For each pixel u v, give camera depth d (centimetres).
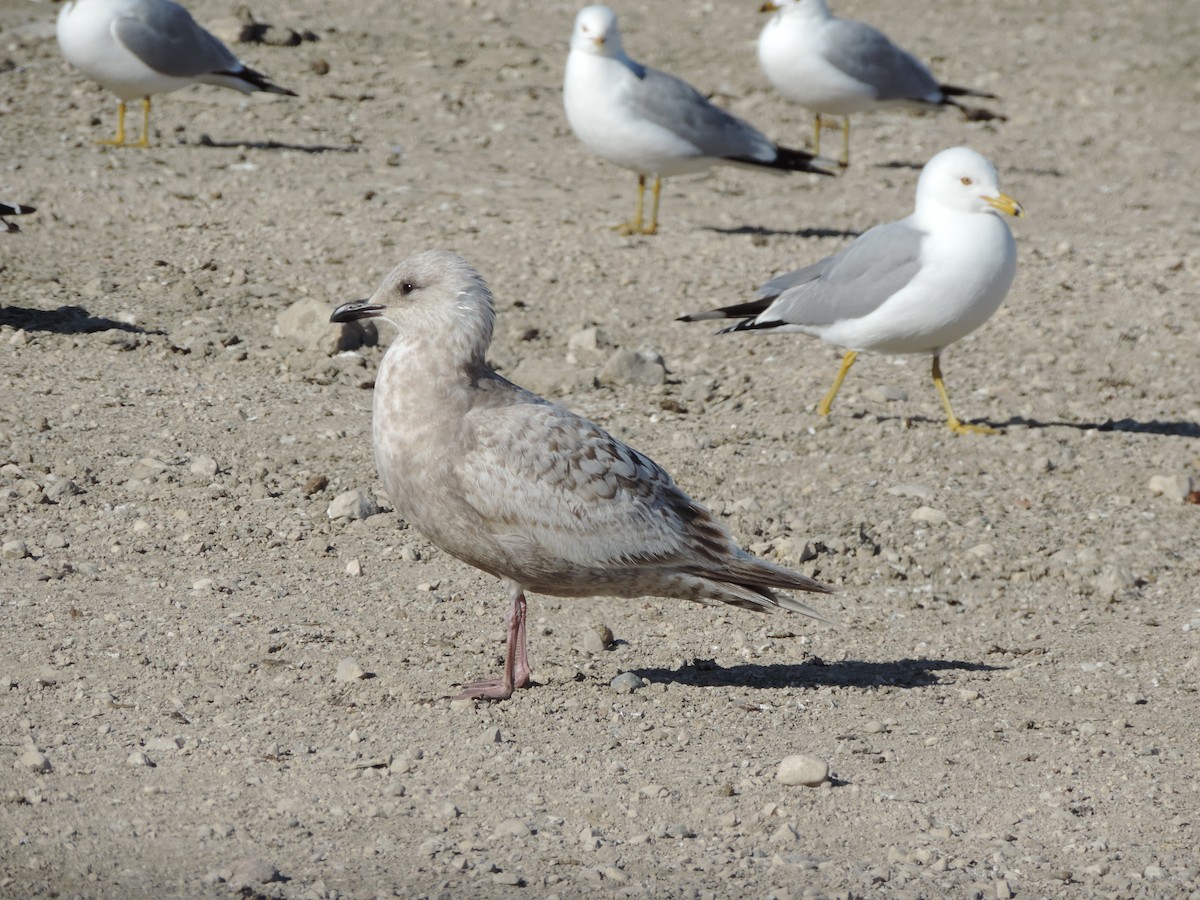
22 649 972
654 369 1623
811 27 2403
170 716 896
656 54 3034
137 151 2208
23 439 1316
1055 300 1919
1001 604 1206
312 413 1447
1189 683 1049
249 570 1139
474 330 906
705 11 3397
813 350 1748
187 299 1694
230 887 712
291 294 1734
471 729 906
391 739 887
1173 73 3256
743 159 2077
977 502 1380
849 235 2138
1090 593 1229
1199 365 1741
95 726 877
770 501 1350
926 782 875
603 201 2225
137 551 1150
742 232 2123
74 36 2125
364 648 1022
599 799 828
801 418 1542
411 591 1133
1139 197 2458
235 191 2056
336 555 1183
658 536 924
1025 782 884
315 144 2338
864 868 771
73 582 1086
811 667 1059
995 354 1752
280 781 827
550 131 2541
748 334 1770
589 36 2000
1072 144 2758
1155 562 1280
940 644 1121
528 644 1064
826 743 920
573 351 1673
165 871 730
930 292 1437
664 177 2261
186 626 1027
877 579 1241
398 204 2072
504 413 901
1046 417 1592
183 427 1380
